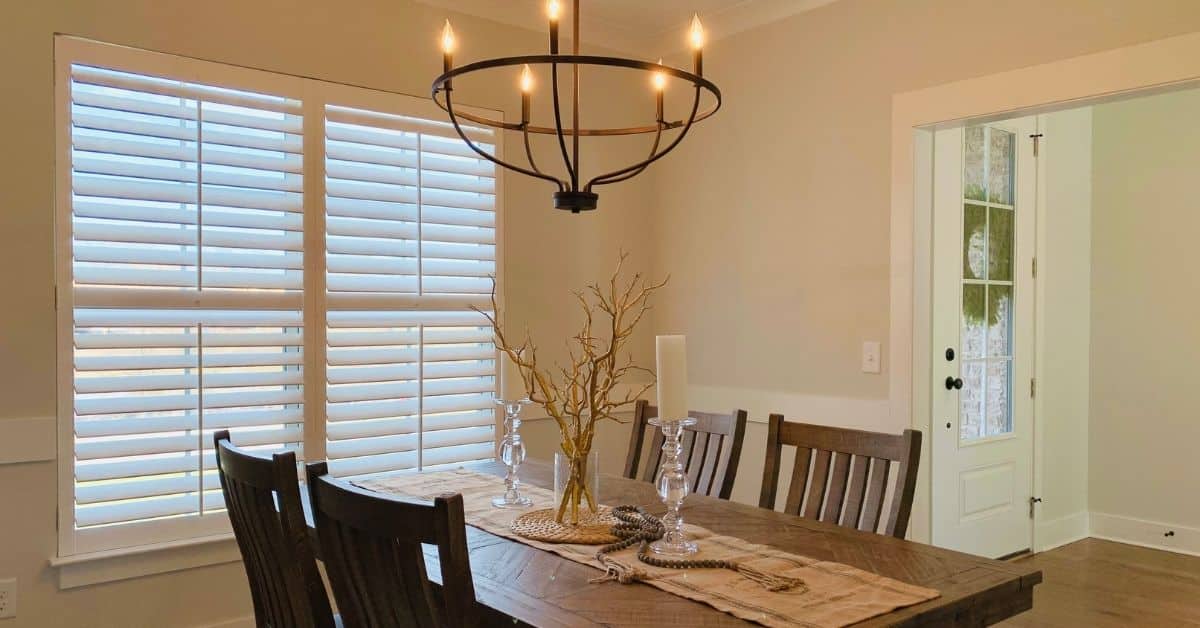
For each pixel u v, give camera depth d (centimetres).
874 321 337
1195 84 255
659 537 195
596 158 412
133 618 286
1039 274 436
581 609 151
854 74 344
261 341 311
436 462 356
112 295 282
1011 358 420
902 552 188
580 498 209
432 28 356
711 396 407
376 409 340
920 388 328
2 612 264
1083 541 465
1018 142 422
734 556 183
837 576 169
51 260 271
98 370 279
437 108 356
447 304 360
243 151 310
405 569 137
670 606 153
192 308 298
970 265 393
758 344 384
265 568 191
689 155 418
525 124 203
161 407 289
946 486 375
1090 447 478
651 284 436
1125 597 372
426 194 352
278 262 315
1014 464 421
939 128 323
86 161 277
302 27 321
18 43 266
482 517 217
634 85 428
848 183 346
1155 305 455
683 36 413
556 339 397
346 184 333
